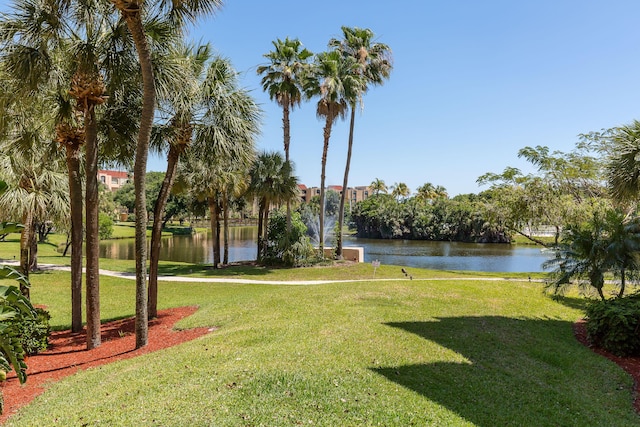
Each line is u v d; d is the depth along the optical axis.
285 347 7.18
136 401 5.12
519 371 7.08
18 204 11.49
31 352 8.58
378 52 26.69
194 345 7.80
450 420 4.83
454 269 31.22
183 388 5.41
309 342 7.48
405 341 7.88
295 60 26.14
